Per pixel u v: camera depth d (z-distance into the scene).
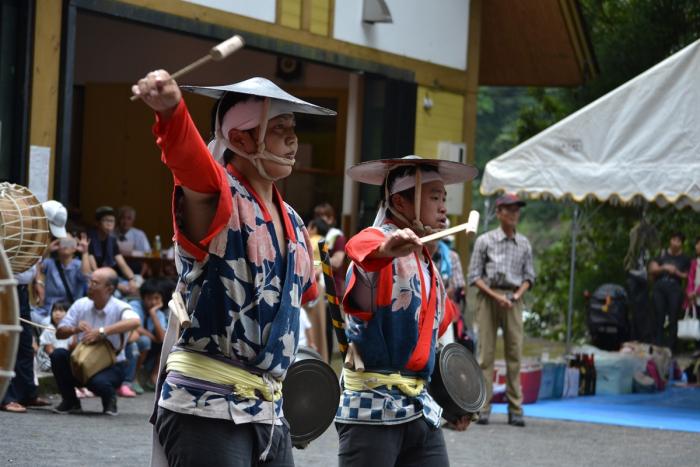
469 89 20.64
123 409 12.09
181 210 4.31
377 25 18.41
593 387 15.93
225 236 4.40
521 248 12.61
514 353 12.65
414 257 5.53
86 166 21.12
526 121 26.53
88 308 11.58
